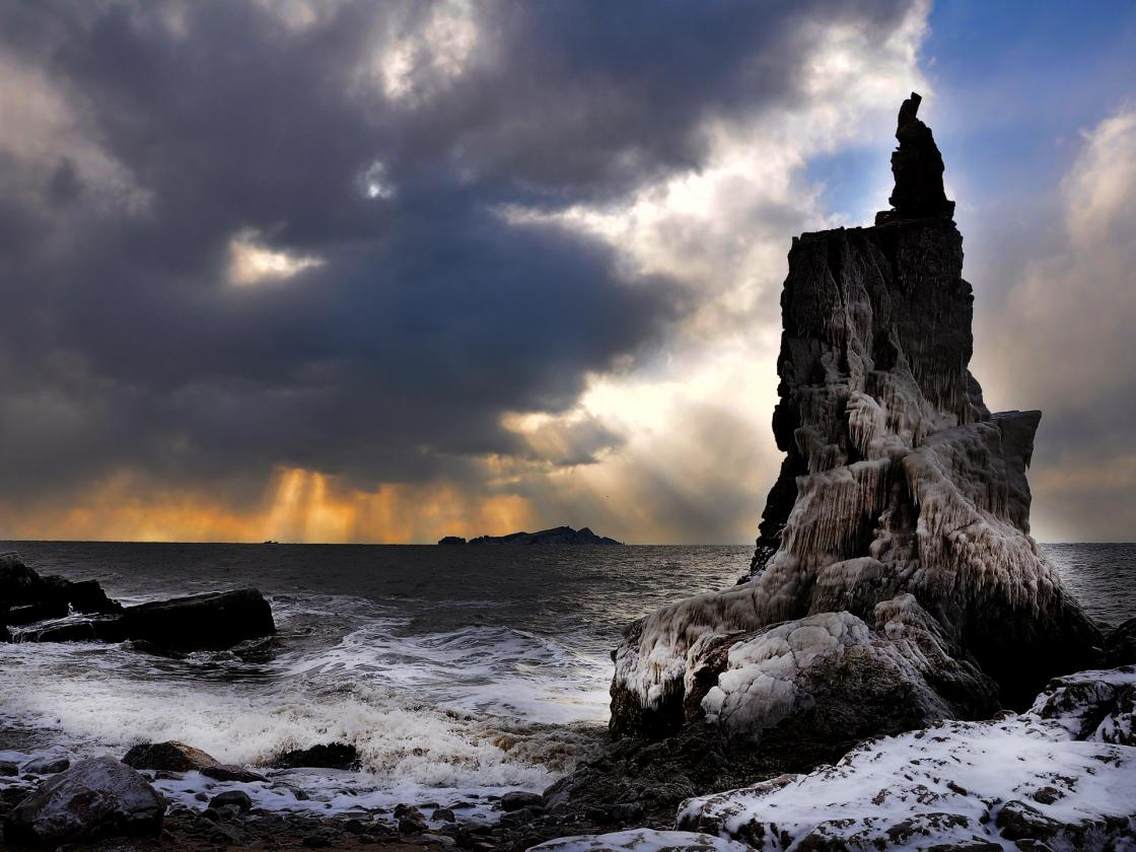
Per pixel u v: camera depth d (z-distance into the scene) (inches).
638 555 6038.4
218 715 572.4
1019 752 232.7
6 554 1202.6
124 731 519.8
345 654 902.4
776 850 195.5
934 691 373.1
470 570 3366.1
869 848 179.0
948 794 203.2
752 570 601.0
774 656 391.9
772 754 358.3
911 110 597.9
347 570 3169.3
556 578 2837.1
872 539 474.6
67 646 973.2
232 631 1083.9
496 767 447.2
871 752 256.8
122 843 246.2
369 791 383.6
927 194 578.6
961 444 485.4
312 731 527.8
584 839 187.6
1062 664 440.1
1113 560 3102.9
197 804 325.4
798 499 500.1
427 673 781.9
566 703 645.3
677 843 184.2
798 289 538.6
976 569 435.2
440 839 279.0
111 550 5767.7
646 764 371.2
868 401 497.7
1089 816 179.8
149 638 1041.5
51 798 247.4
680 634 476.4
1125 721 241.4
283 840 270.8
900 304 537.0
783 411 582.9
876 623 412.8
